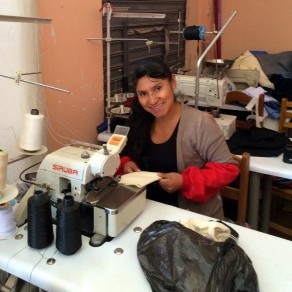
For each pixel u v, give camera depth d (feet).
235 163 5.03
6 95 4.91
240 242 3.55
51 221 3.41
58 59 6.17
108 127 7.38
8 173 5.07
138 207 3.95
